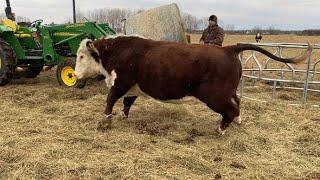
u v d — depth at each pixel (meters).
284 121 5.33
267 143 4.55
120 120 5.25
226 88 4.38
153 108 5.83
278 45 6.20
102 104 6.04
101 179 3.54
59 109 5.76
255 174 3.68
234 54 4.47
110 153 4.09
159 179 3.53
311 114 5.65
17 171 3.62
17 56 7.51
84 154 4.04
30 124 5.04
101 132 4.77
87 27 7.37
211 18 7.61
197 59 4.34
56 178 3.54
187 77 4.39
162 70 4.46
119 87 4.82
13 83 7.86
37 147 4.18
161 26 7.07
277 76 9.26
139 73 4.65
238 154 4.19
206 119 5.37
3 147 4.12
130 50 4.70
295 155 4.21
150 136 4.62
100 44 4.86
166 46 4.57
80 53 5.05
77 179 3.53
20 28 8.02
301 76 9.43
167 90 4.52
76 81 7.08
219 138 4.64
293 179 3.66
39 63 7.85
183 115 5.50
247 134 4.80
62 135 4.62
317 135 4.78
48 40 7.46
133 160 3.88
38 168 3.69
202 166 3.84
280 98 6.90
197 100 4.52
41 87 7.36
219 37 7.59
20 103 6.14
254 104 6.06
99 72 5.07
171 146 4.32
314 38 29.97
